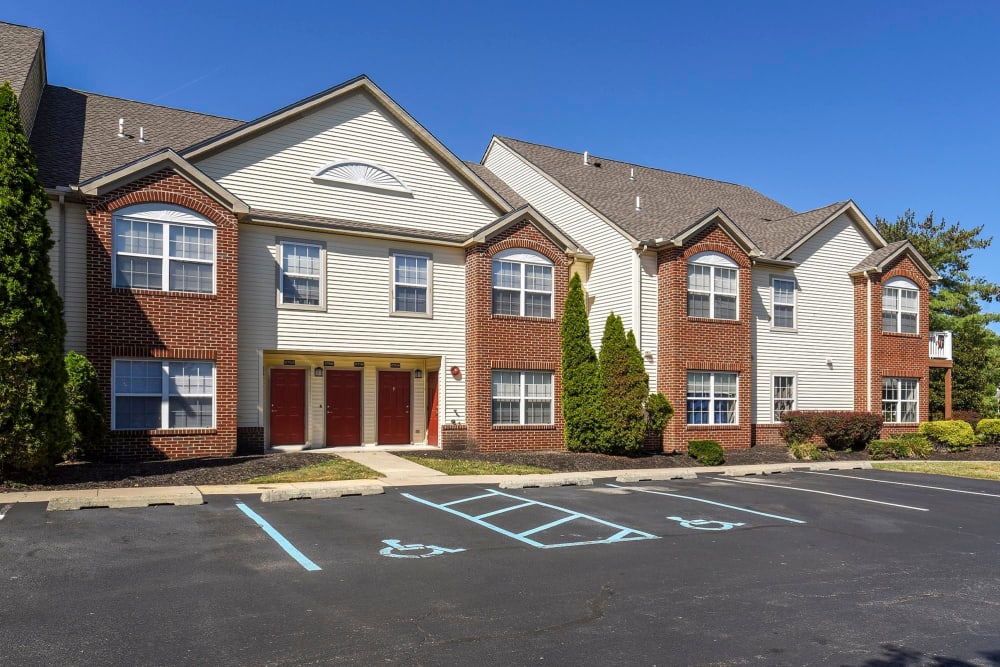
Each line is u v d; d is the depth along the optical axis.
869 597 7.59
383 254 19.92
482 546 9.34
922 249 39.31
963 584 8.20
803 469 19.33
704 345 22.36
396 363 21.44
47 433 12.77
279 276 18.53
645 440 21.83
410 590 7.37
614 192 26.19
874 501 14.07
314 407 20.11
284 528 9.99
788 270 25.64
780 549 9.69
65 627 6.10
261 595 7.07
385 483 14.14
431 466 16.55
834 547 9.91
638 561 8.80
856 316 26.91
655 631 6.39
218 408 17.05
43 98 20.27
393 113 20.38
